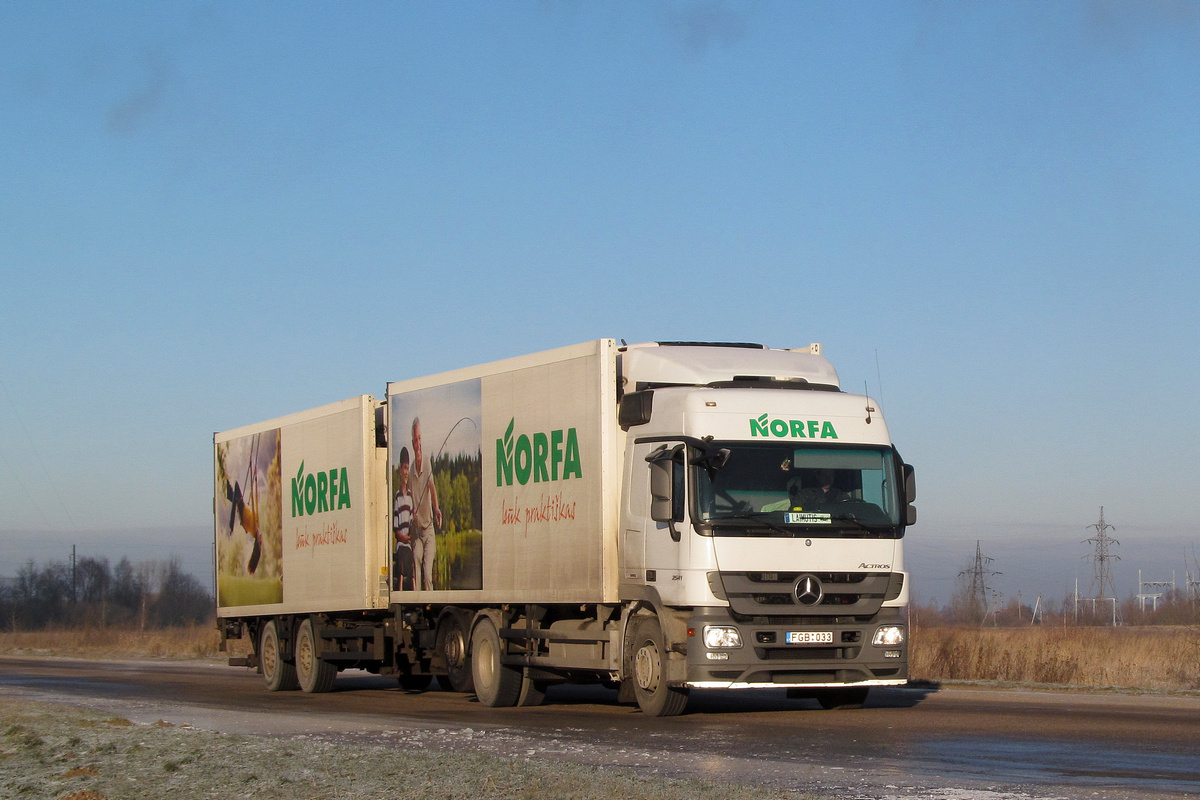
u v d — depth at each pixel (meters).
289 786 10.17
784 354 17.44
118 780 10.76
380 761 11.56
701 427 15.66
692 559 15.28
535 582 17.94
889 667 15.85
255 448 27.41
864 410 16.41
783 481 15.70
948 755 12.26
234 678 32.03
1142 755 12.20
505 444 18.80
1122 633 28.42
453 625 20.58
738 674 15.21
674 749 12.94
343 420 23.62
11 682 30.75
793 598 15.40
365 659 23.19
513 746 13.30
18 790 10.42
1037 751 12.54
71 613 105.19
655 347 17.27
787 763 11.73
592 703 19.86
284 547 25.80
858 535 15.80
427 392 20.94
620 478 16.78
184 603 107.31
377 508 22.84
